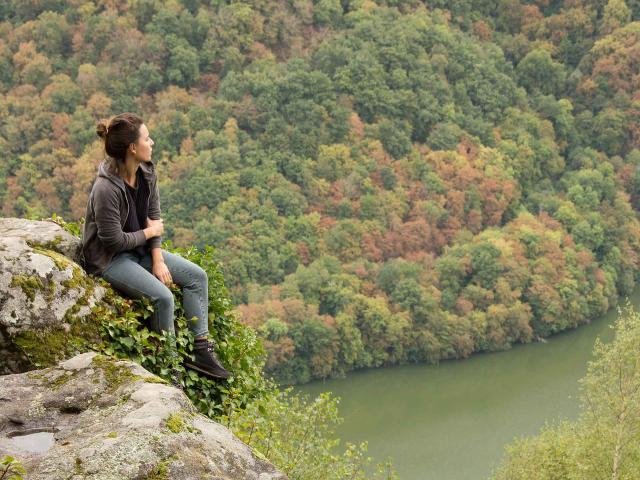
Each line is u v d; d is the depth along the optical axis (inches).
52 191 3422.7
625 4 4899.1
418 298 2994.6
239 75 3983.8
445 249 3410.4
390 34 4306.1
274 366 2714.1
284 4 4367.6
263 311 2815.0
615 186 4003.4
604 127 4392.2
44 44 3986.2
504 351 2935.5
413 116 4077.3
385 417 2316.7
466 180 3774.6
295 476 473.4
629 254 3609.7
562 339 3034.0
